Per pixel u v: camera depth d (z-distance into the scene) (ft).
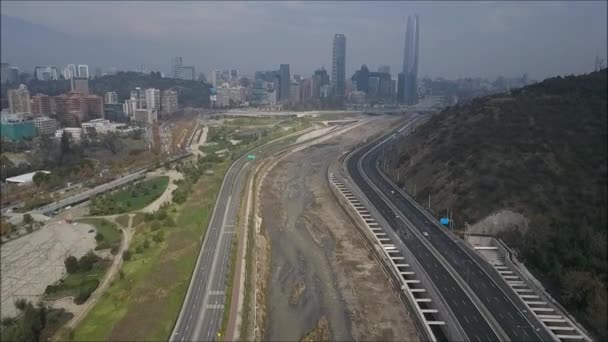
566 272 472.85
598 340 403.54
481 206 634.84
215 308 445.37
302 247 643.04
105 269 557.74
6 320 446.19
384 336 430.61
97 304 464.65
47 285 517.96
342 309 478.59
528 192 622.95
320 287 525.75
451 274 510.58
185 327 414.41
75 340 399.03
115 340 392.27
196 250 578.66
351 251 618.03
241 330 413.39
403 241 605.31
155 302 450.71
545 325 417.49
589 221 558.56
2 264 580.71
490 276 507.30
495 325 414.41
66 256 601.21
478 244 601.62
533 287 483.10
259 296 491.72
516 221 592.19
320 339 428.15
